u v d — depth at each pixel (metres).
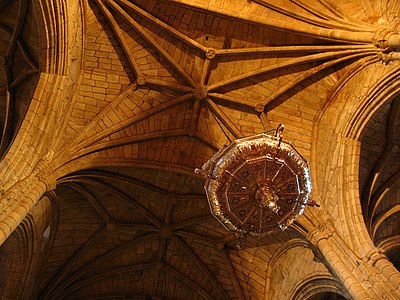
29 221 13.62
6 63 13.42
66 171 13.48
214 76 15.60
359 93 13.14
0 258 14.54
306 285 13.86
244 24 14.99
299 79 14.86
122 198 16.38
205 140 15.52
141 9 14.84
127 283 17.69
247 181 11.48
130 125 15.20
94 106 14.88
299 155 11.45
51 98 12.45
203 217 16.70
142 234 17.28
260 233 12.25
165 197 16.64
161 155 15.47
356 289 10.56
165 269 17.61
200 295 17.33
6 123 13.48
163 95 15.62
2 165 10.95
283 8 14.58
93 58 15.04
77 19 13.72
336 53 14.02
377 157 14.10
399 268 15.08
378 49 12.78
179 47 15.45
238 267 16.69
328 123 14.30
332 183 13.09
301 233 13.28
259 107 15.16
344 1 14.12
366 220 13.59
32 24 12.69
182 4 14.69
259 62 15.34
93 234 16.92
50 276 16.42
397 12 12.65
